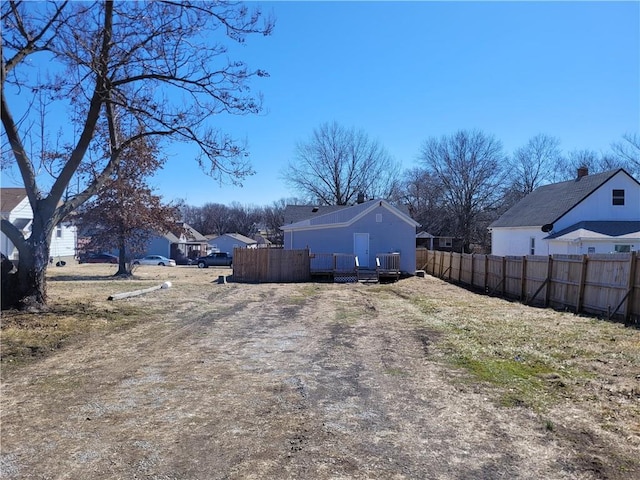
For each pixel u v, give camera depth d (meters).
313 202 55.38
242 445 3.92
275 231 75.31
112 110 11.72
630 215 25.86
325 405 4.91
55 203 10.86
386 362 6.81
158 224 25.59
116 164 12.05
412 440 3.99
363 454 3.72
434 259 29.80
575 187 28.00
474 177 50.84
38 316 9.89
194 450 3.83
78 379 5.95
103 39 10.24
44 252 10.75
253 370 6.39
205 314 11.78
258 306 13.75
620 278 10.62
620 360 6.66
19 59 9.77
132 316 10.95
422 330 9.52
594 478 3.30
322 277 25.42
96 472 3.48
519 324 10.13
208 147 11.89
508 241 31.39
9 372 6.29
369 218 26.91
